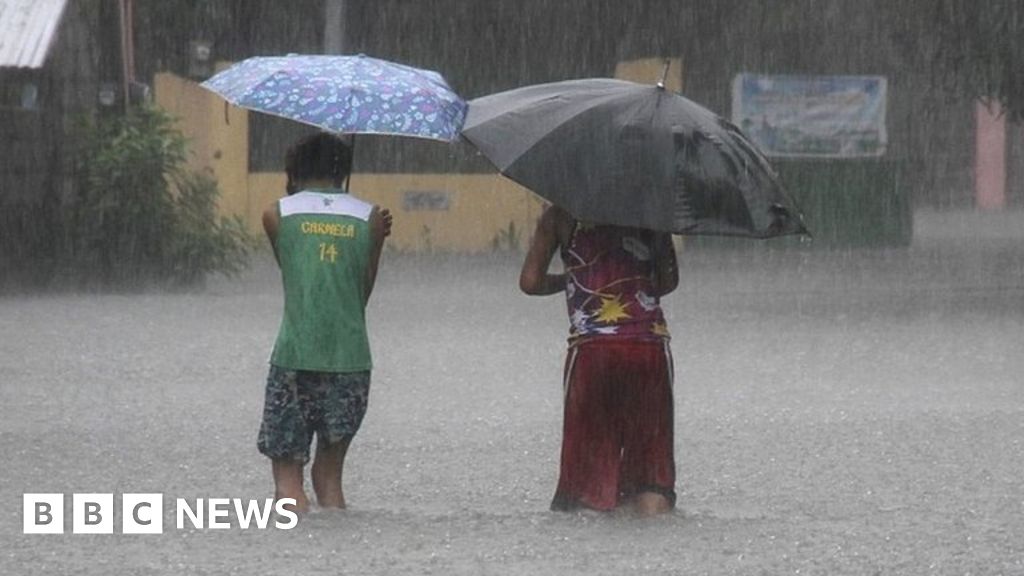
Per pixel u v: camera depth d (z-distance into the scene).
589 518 23.47
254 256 77.69
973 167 128.62
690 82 86.06
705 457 29.03
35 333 46.88
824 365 41.25
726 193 22.84
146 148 62.16
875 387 37.56
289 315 23.09
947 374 39.69
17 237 61.78
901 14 62.66
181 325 49.44
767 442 30.44
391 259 76.38
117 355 42.22
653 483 23.80
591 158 22.70
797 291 61.84
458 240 81.81
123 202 62.03
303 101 22.72
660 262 23.69
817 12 86.06
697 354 43.34
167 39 83.94
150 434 30.91
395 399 35.66
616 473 23.70
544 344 45.19
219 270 63.78
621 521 23.33
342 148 23.83
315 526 22.94
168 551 21.50
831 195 83.81
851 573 20.45
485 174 81.75
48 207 62.09
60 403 34.59
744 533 22.69
